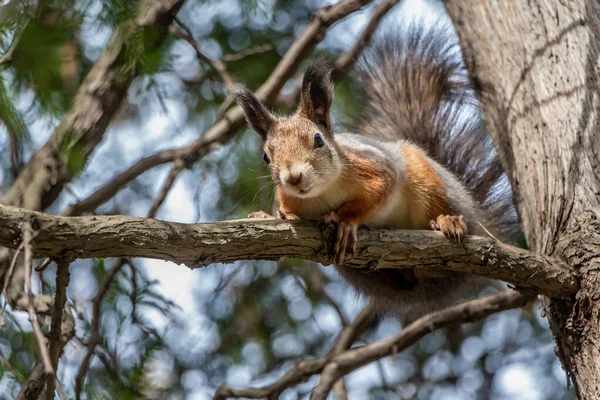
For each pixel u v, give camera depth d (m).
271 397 12.00
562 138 9.47
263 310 14.37
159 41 11.19
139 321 10.73
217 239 7.60
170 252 7.33
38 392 6.79
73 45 11.77
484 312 12.05
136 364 10.45
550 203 9.24
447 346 14.90
